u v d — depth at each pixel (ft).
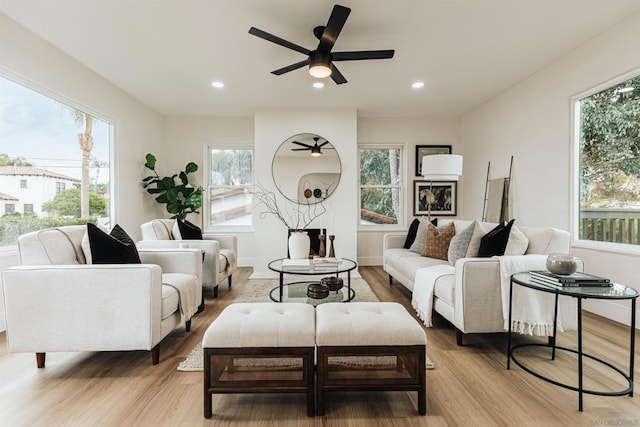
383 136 17.44
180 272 8.71
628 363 6.40
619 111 8.77
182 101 14.46
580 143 9.99
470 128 16.46
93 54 9.98
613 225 8.96
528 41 9.37
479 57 10.34
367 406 5.16
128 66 10.83
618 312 8.66
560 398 5.30
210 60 10.40
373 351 4.90
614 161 8.93
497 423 4.68
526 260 6.93
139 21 8.21
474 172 16.10
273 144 15.01
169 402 5.21
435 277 8.26
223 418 4.84
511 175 13.09
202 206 17.11
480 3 7.57
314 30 8.56
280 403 5.26
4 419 4.75
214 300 10.91
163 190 15.23
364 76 11.76
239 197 17.58
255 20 8.18
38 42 8.91
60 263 6.68
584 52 9.51
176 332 8.20
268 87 12.73
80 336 6.07
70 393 5.44
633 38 8.12
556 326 6.73
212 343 4.86
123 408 5.04
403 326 5.00
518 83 12.59
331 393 5.54
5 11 7.76
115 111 12.59
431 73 11.55
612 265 8.77
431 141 17.53
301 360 5.19
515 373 6.13
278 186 14.96
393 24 8.38
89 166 11.51
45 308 6.03
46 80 9.21
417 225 12.88
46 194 9.71
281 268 8.89
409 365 5.03
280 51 9.80
